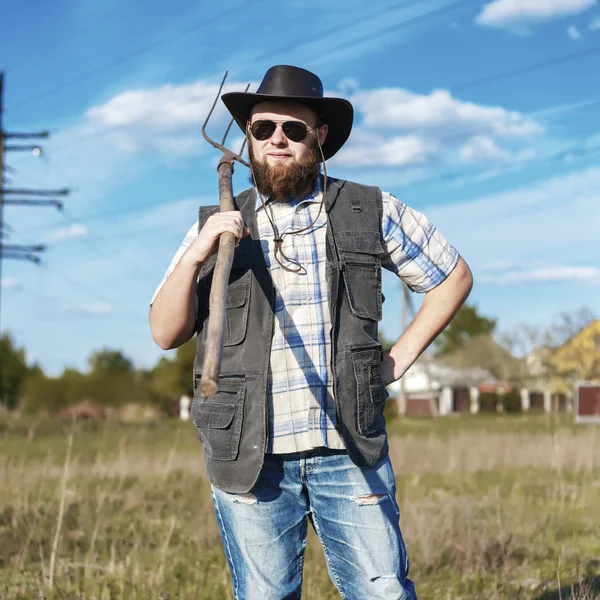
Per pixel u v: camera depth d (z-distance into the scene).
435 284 2.96
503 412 58.47
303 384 2.71
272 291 2.75
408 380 69.88
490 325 83.50
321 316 2.74
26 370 48.50
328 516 2.76
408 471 11.83
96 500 7.80
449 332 83.44
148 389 44.59
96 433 22.45
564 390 53.00
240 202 2.96
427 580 5.33
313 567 5.42
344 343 2.72
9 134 28.89
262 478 2.73
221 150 3.07
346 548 2.77
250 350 2.72
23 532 6.36
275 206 2.88
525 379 64.00
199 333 2.87
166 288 2.72
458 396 66.94
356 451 2.68
